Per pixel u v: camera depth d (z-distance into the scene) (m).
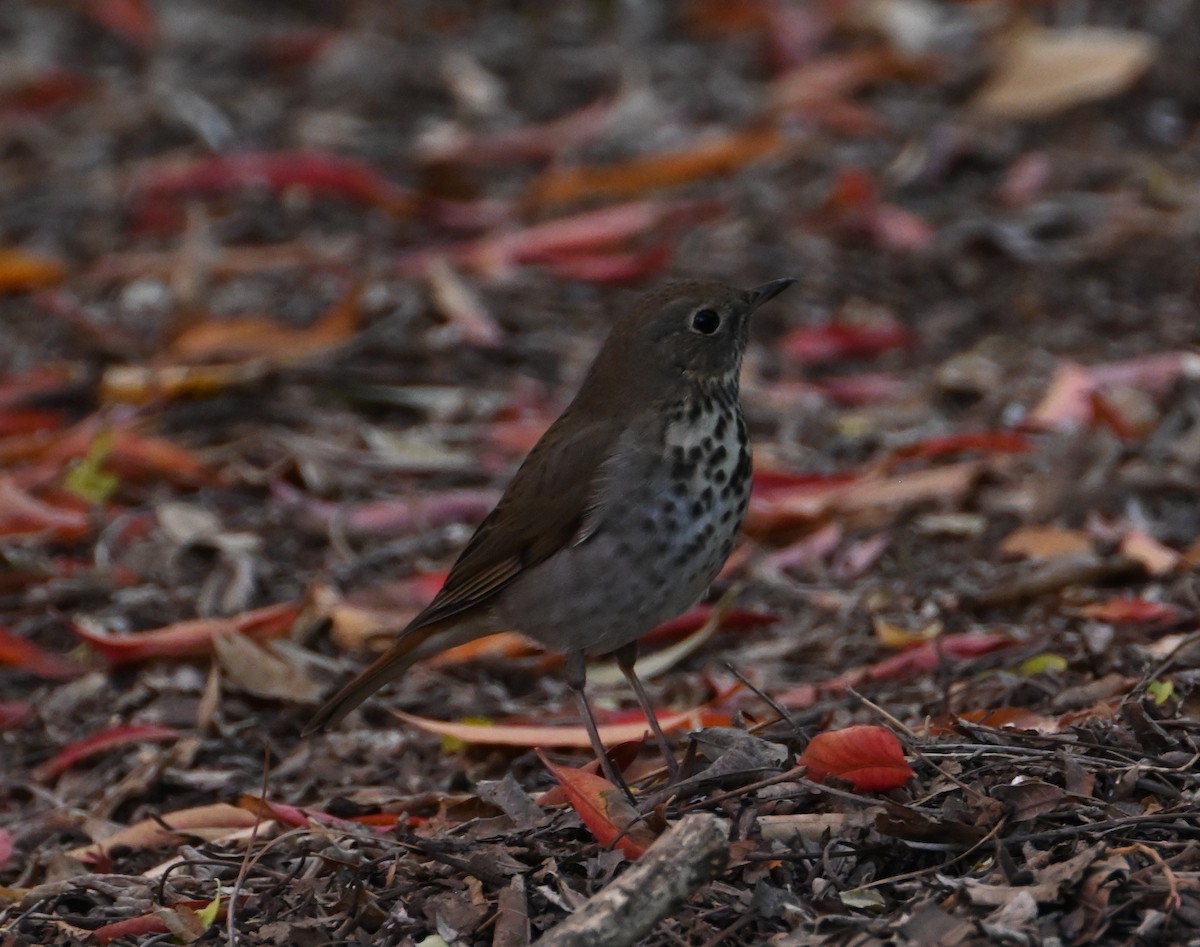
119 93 20.61
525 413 14.29
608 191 17.91
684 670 10.94
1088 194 17.31
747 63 20.11
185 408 14.47
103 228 18.08
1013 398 13.87
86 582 12.31
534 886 7.44
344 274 16.75
